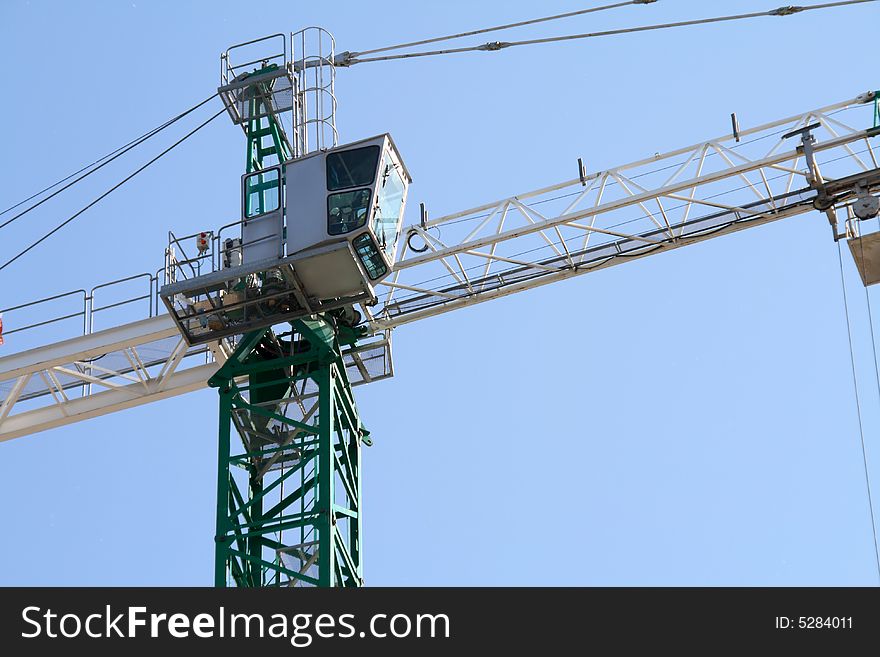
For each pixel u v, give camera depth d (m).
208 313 70.81
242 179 71.94
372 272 70.81
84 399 79.56
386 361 75.31
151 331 76.44
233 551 68.38
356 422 72.44
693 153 77.06
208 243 71.31
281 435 71.81
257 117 76.06
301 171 70.88
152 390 78.38
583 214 76.94
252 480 71.19
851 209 74.19
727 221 77.12
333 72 76.06
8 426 79.88
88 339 77.44
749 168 75.69
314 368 71.88
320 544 66.88
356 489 70.50
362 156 70.69
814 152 73.88
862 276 72.12
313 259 69.00
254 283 70.75
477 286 78.44
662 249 77.88
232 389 71.56
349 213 69.62
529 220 77.56
